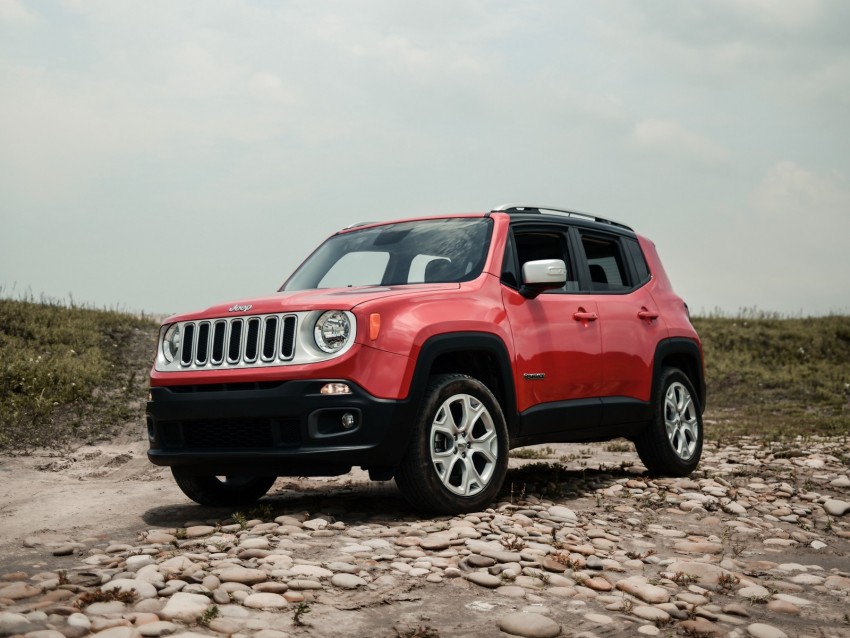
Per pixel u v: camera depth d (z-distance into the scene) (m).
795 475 7.49
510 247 5.93
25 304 15.31
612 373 6.45
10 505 5.94
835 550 5.06
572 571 4.04
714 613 3.59
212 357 5.12
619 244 7.10
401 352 4.91
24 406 10.24
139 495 6.23
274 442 4.84
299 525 4.74
